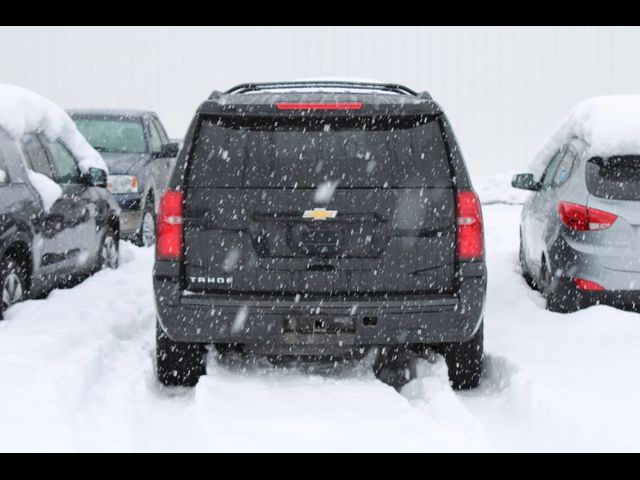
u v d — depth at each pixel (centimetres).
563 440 523
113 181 1320
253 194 598
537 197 973
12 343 676
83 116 1477
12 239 764
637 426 507
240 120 605
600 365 652
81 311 806
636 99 868
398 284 598
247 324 593
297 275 596
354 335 593
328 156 602
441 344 667
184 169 602
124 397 597
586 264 798
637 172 795
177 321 597
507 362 669
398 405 577
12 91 886
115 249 1091
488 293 952
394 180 599
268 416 553
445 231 600
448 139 604
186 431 546
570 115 954
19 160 830
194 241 601
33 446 488
